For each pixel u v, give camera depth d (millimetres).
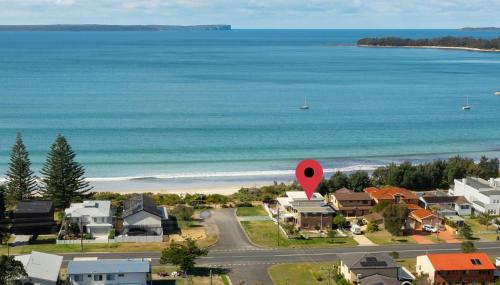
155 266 67938
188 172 120000
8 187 93938
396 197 92938
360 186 102438
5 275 54812
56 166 92062
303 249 74750
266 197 99562
